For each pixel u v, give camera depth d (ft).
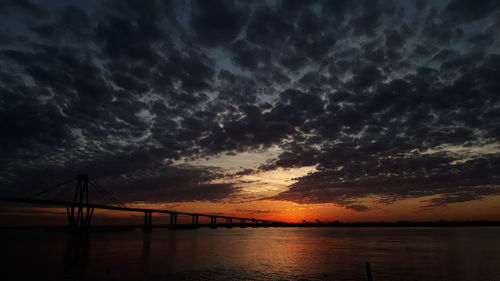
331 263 160.45
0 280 118.32
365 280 118.73
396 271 136.26
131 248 251.60
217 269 140.36
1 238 437.99
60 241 354.13
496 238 389.39
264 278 121.29
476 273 131.23
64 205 494.18
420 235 505.66
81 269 140.15
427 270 138.62
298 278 121.60
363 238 411.13
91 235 522.88
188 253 210.59
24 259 177.68
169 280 116.57
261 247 262.26
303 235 538.47
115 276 124.26
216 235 545.85
